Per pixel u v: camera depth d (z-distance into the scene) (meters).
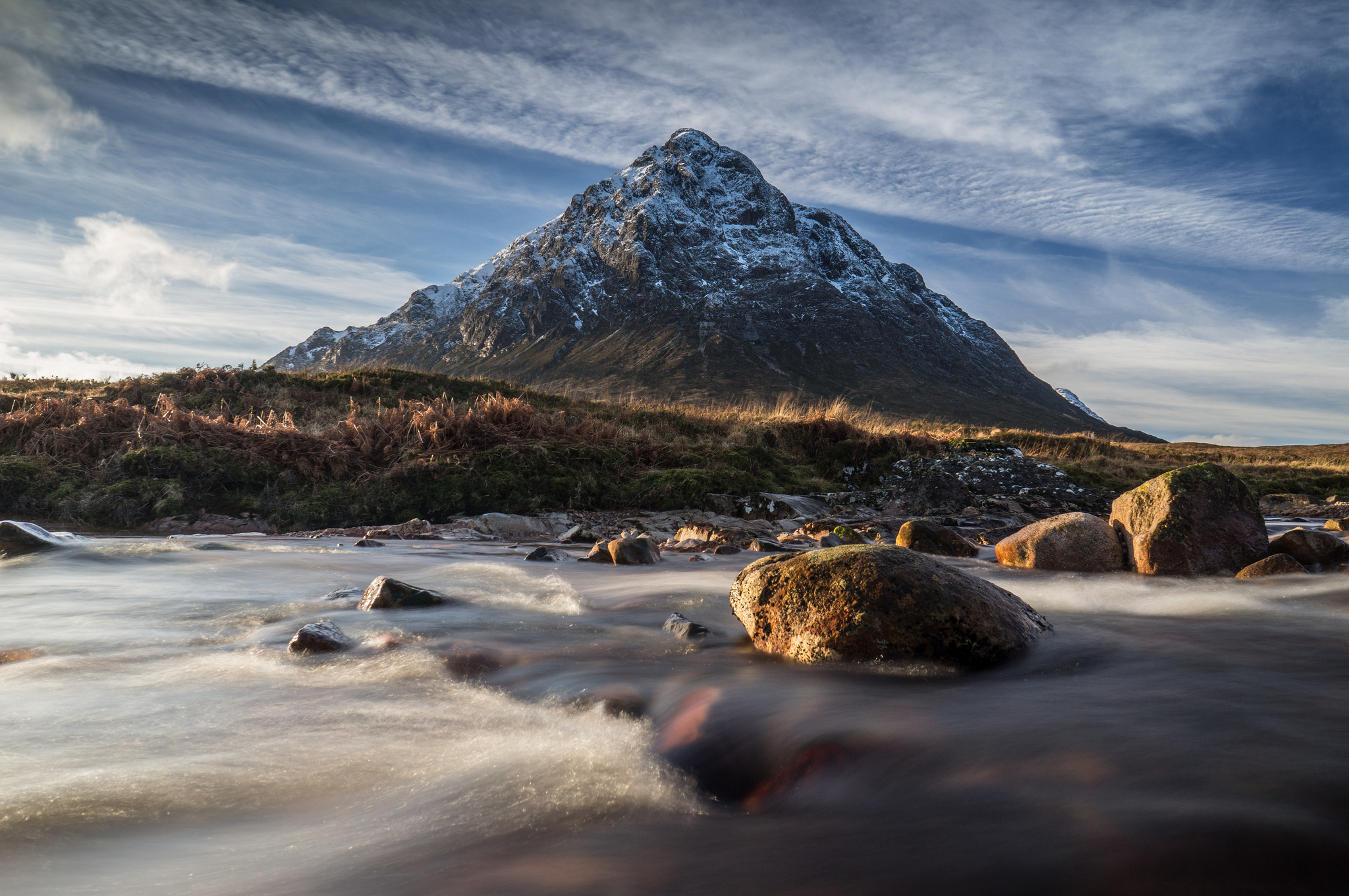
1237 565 6.16
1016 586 5.68
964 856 1.71
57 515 10.30
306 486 11.17
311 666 3.63
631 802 2.20
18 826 2.02
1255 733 2.37
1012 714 2.66
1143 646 3.66
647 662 3.65
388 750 2.60
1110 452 21.39
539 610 4.93
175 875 1.78
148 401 15.56
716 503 12.20
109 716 2.91
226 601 5.22
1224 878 1.55
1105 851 1.66
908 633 3.43
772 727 2.63
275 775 2.39
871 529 10.19
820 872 1.69
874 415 19.12
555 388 21.77
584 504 11.78
